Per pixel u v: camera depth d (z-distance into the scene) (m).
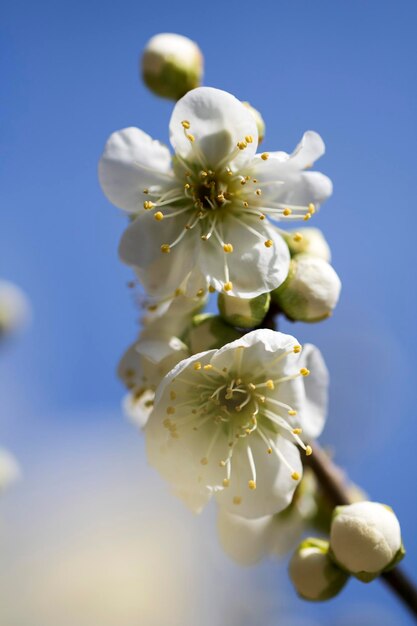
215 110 0.24
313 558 0.24
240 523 0.25
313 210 0.24
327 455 0.25
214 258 0.24
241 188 0.24
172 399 0.24
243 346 0.23
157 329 0.24
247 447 0.24
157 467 0.23
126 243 0.24
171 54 0.25
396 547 0.23
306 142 0.24
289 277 0.24
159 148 0.24
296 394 0.24
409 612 0.24
